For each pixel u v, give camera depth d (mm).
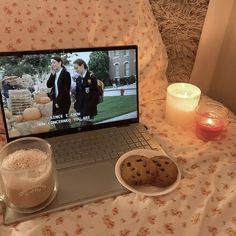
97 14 923
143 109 978
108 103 849
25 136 776
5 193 603
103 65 820
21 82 750
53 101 788
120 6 959
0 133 793
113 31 936
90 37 901
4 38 812
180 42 1141
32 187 585
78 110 819
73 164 734
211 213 624
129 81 858
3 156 626
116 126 872
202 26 1119
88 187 675
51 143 792
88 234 572
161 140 832
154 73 1043
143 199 647
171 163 692
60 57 774
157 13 1081
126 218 606
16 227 579
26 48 826
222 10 1058
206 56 1152
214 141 828
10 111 754
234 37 1098
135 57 849
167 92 920
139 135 846
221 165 741
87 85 814
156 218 607
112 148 792
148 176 666
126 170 683
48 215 609
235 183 697
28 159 606
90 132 842
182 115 893
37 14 852
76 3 903
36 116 780
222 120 838
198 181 697
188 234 580
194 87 976
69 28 879
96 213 615
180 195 661
